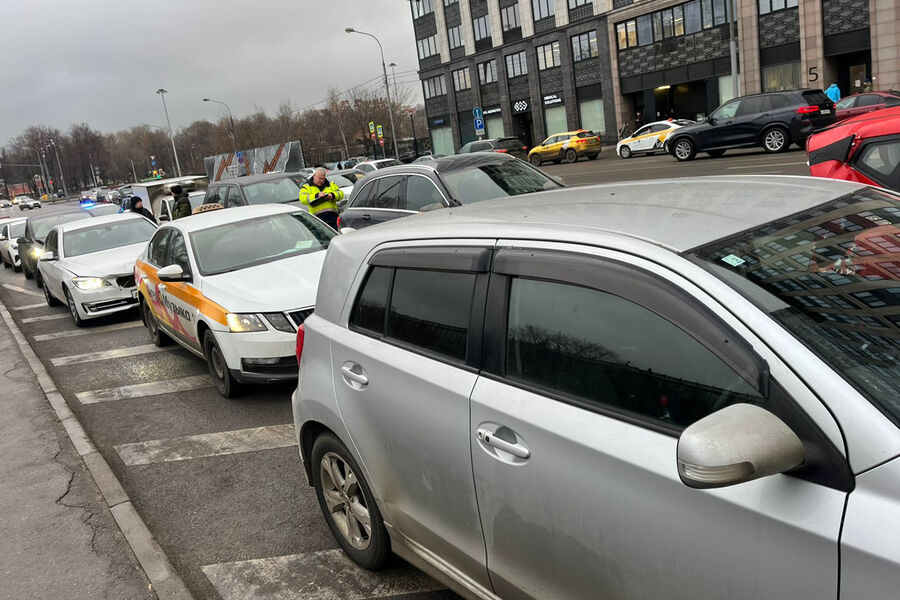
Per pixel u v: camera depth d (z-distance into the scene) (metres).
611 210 2.25
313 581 3.27
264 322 5.57
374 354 2.66
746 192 2.33
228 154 41.97
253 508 4.11
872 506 1.32
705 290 1.68
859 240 1.90
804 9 32.41
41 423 5.90
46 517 4.20
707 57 37.56
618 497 1.73
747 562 1.48
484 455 2.13
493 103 53.44
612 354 1.86
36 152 153.38
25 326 11.12
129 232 11.39
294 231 7.11
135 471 4.88
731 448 1.36
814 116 19.14
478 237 2.35
